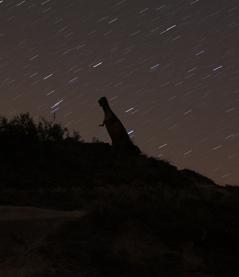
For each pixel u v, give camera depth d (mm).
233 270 10258
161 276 9695
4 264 9703
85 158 24062
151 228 10969
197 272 10023
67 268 9586
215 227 11086
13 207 12836
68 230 10805
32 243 10461
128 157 25500
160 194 12961
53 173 21141
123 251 10195
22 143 22609
